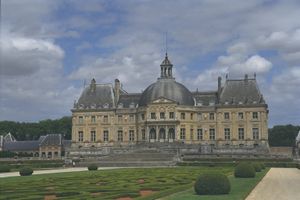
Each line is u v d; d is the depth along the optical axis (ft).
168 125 541.75
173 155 451.12
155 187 169.58
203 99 565.12
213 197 129.08
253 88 552.00
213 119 552.82
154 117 546.67
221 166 373.20
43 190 155.53
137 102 581.12
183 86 570.46
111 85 599.98
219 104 552.00
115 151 507.71
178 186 171.32
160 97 545.44
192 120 555.69
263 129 535.60
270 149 561.43
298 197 139.85
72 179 213.46
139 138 560.61
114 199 131.64
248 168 223.92
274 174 261.24
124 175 244.42
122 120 577.02
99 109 583.58
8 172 321.52
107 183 188.65
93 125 584.40
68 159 440.04
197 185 139.44
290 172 284.00
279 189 165.68
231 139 544.62
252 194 147.33
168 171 285.02
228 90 559.79
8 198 129.59
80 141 586.86
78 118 589.73
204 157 433.89
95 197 132.87
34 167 384.27
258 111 538.47
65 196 139.33
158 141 542.57
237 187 163.53
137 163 406.82
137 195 142.51
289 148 602.03
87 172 285.23
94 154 489.67
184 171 284.00
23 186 172.55
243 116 542.98
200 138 555.28
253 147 490.08
